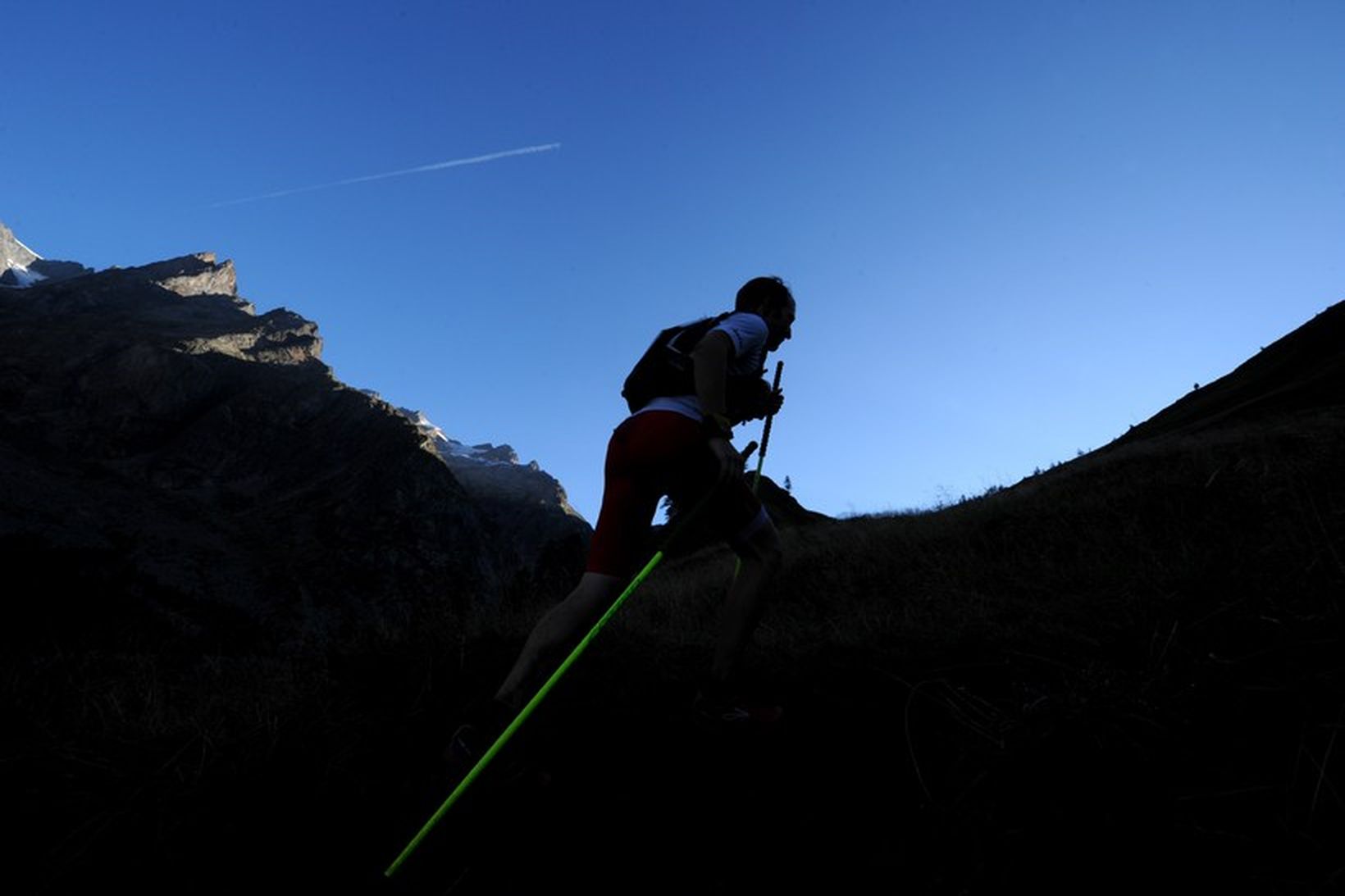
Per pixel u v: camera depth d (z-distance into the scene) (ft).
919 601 15.94
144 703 8.64
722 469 7.88
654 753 8.48
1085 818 5.64
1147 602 9.38
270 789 7.09
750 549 9.03
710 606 21.88
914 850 6.04
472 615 13.23
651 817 7.23
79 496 465.47
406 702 9.17
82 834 6.36
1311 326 96.78
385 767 7.94
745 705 9.02
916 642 10.64
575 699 9.85
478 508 640.99
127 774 6.99
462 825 6.68
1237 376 104.78
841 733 8.35
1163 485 25.84
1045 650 9.22
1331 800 5.21
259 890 6.17
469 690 9.63
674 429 8.09
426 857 6.66
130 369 636.89
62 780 6.88
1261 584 7.99
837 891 5.86
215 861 6.33
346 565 481.87
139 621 11.29
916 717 8.38
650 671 10.93
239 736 7.85
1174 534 16.43
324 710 8.65
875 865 6.02
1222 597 8.20
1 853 6.14
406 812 7.29
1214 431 52.11
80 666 9.26
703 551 55.06
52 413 582.35
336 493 575.79
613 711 9.58
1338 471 14.28
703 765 8.13
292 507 560.20
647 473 8.08
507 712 6.99
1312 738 5.70
